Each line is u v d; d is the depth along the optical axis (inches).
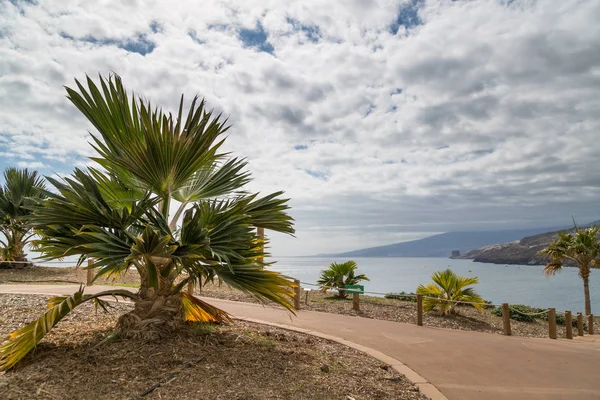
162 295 193.3
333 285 542.3
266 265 200.5
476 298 451.8
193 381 146.3
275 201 214.2
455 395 171.9
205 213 207.2
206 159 202.8
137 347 171.8
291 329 270.4
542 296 1460.4
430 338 283.1
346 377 174.2
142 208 186.9
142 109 172.9
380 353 225.6
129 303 327.6
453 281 460.1
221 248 179.3
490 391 178.4
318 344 231.5
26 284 472.7
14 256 629.9
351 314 405.1
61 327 221.1
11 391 130.4
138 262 193.6
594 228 739.4
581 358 242.4
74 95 183.2
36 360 160.6
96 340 187.3
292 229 221.5
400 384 177.9
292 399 141.6
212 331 216.5
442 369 207.8
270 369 168.2
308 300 489.4
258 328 259.0
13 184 616.4
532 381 194.7
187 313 230.4
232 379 151.8
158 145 180.7
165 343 178.9
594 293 1583.4
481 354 243.3
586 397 175.0
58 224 173.0
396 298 590.2
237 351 186.2
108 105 192.2
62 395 129.9
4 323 238.5
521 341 294.5
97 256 163.6
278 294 198.5
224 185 221.0
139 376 146.9
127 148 178.1
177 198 222.7
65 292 373.1
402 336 284.4
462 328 395.5
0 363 156.3
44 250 176.4
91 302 318.7
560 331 471.8
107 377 144.8
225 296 437.1
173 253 178.7
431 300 459.5
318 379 165.3
